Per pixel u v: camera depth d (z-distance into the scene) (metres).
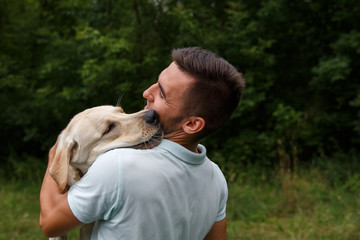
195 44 7.38
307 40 7.79
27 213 5.86
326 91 7.65
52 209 1.41
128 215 1.31
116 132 1.62
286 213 5.59
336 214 5.23
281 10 7.60
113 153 1.35
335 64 6.73
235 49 7.68
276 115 7.14
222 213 1.70
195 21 7.36
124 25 8.00
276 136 7.50
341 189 6.03
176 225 1.41
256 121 8.09
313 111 7.70
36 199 6.79
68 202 1.37
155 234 1.34
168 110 1.47
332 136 7.65
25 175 8.37
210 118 1.44
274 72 7.79
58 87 8.06
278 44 8.19
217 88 1.41
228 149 7.73
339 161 7.04
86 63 7.05
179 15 7.05
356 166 6.73
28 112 8.61
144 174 1.32
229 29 7.62
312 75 8.05
